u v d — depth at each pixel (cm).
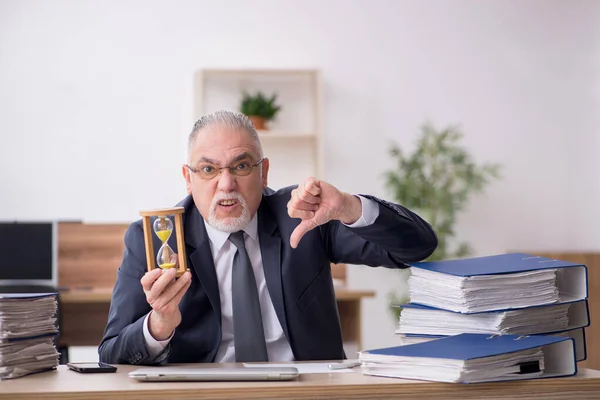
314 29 545
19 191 508
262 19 540
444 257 518
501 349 136
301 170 537
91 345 393
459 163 522
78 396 127
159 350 165
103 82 520
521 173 561
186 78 530
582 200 566
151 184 523
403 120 550
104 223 418
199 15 533
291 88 539
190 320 186
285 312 191
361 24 548
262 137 530
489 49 560
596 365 451
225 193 182
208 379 136
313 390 131
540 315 157
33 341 152
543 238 563
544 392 137
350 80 546
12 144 509
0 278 409
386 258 197
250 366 159
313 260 197
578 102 568
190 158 187
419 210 518
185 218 194
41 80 513
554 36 566
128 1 525
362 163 545
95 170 517
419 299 162
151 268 154
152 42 527
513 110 561
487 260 168
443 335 158
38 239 413
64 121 514
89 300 380
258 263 195
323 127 536
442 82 555
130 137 522
